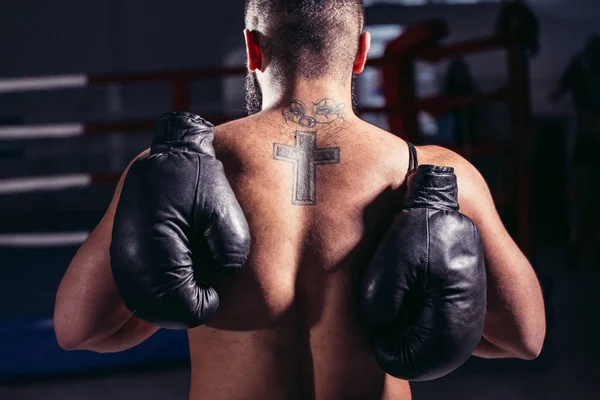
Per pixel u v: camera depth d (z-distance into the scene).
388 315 0.89
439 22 4.20
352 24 1.02
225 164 0.97
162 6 9.79
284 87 1.02
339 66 1.02
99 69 9.67
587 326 3.98
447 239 0.89
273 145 0.99
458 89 5.78
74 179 3.87
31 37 9.47
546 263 5.62
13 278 4.19
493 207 1.04
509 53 4.25
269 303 0.94
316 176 0.98
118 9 9.66
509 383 3.13
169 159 0.89
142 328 1.12
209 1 9.88
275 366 0.96
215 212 0.87
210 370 0.98
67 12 9.53
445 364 0.89
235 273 0.93
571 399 2.96
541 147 6.35
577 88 5.33
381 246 0.91
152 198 0.87
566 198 6.39
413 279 0.88
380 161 0.99
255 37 1.04
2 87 3.76
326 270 0.96
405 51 4.30
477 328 0.89
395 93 4.42
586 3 10.09
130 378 3.12
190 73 3.98
